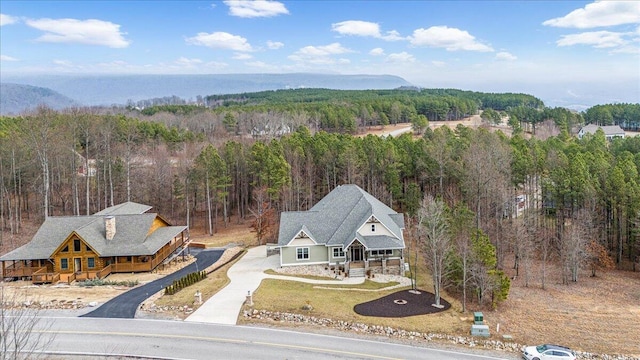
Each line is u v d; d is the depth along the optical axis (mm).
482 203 63562
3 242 62812
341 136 93250
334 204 56438
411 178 78062
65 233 48875
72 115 79312
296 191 76062
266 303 37125
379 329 33531
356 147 78750
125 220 51438
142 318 33875
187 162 78000
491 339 33188
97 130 83312
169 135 107250
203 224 79188
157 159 84438
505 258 61906
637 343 33906
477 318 35125
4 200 75125
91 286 42375
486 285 40469
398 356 29203
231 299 38250
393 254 50031
